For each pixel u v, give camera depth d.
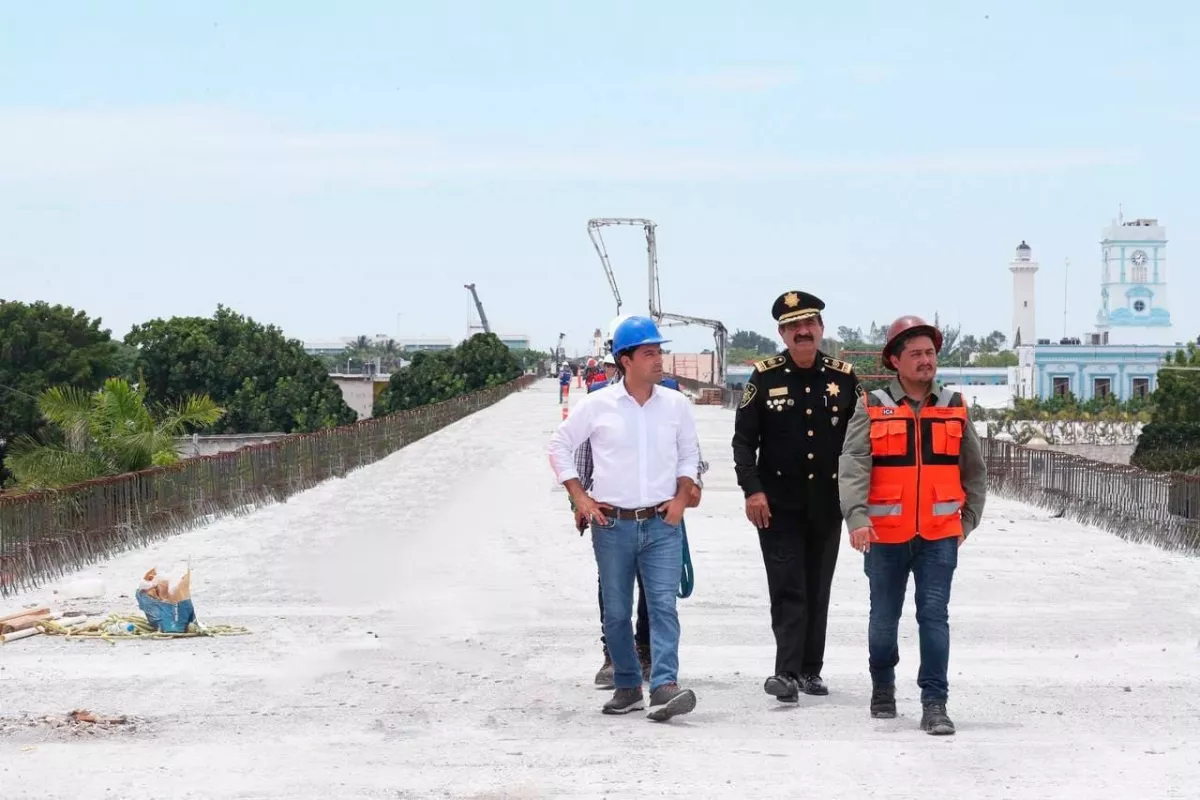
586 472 8.23
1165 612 12.23
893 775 6.69
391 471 29.20
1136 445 61.69
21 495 14.16
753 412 8.43
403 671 9.55
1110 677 9.33
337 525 19.20
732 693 8.82
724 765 6.91
